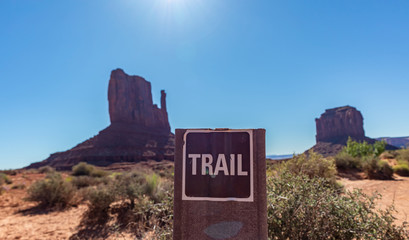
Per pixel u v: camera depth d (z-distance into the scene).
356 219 3.09
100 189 8.88
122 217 7.54
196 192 1.90
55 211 9.73
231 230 1.81
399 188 10.35
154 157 106.31
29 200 10.70
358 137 136.50
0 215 9.26
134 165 89.12
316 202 3.03
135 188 8.71
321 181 3.76
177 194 1.93
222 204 1.85
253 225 1.80
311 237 2.83
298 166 7.29
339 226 3.06
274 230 3.01
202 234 1.84
